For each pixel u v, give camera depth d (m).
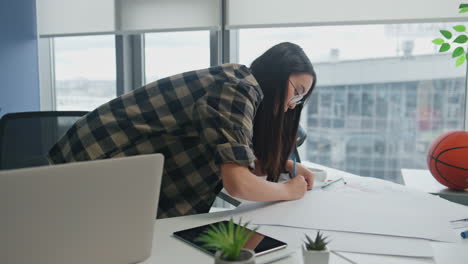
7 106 2.75
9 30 2.73
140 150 1.08
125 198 0.65
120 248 0.66
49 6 2.79
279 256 0.73
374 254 0.76
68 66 2.95
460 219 0.95
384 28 2.38
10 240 0.55
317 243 0.66
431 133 2.48
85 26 2.72
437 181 1.54
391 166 2.60
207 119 0.92
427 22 2.14
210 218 0.96
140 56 2.79
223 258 0.53
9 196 0.54
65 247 0.60
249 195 0.95
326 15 2.27
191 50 2.70
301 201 1.08
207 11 2.47
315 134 2.64
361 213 0.98
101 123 1.08
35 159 1.48
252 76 1.01
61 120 1.51
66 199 0.58
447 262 0.73
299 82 1.07
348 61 2.47
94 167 0.60
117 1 2.63
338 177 1.41
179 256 0.74
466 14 2.08
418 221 0.92
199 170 1.11
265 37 2.54
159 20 2.57
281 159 1.22
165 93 1.04
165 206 1.14
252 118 0.96
